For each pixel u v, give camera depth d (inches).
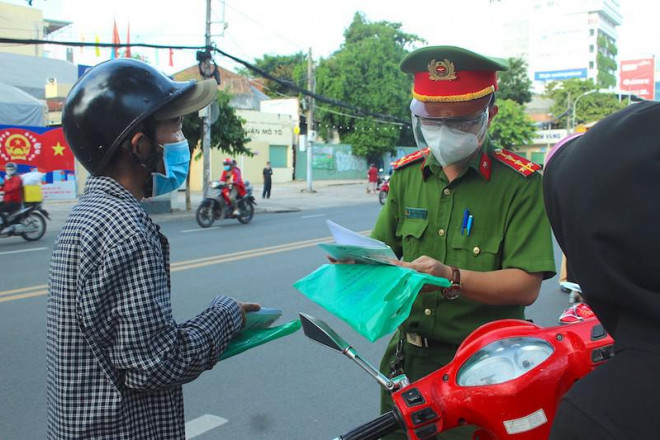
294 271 288.2
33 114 609.3
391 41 1290.6
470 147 69.8
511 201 71.2
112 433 51.5
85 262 50.0
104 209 52.2
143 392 53.5
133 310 49.9
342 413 133.2
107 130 54.8
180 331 53.3
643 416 28.8
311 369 157.9
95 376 51.3
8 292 240.7
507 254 70.3
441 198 75.9
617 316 32.6
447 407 46.2
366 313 51.6
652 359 29.9
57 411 52.3
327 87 1305.4
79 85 56.2
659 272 29.5
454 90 67.9
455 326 73.1
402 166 81.0
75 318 51.1
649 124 31.5
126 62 57.3
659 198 29.8
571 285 67.7
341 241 64.1
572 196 32.8
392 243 82.7
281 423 128.0
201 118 592.7
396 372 77.7
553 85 2059.5
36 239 401.7
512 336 47.6
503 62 68.6
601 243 31.2
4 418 128.2
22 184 392.2
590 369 44.1
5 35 1019.9
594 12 3353.8
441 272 62.9
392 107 1295.5
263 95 1523.1
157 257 52.4
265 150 1190.9
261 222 536.4
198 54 530.0
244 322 61.2
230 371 156.1
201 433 123.4
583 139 34.4
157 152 58.2
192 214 592.7
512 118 1507.1
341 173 1355.8
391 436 72.1
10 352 167.2
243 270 290.2
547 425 43.8
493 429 45.1
